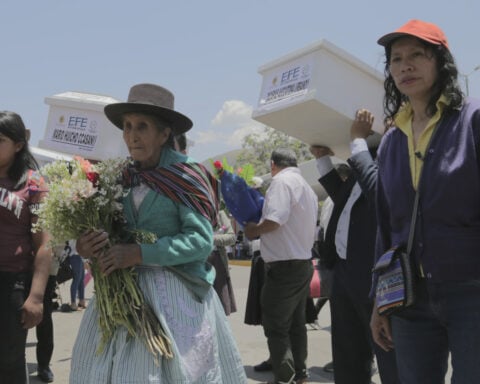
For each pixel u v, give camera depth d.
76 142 4.73
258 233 4.69
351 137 3.40
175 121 2.87
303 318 5.12
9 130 3.28
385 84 2.83
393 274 2.41
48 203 2.63
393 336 2.55
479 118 2.25
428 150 2.33
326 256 3.60
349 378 3.48
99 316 2.65
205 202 2.77
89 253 2.64
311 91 3.31
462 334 2.23
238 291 12.45
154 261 2.62
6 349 3.16
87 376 2.68
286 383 4.82
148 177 2.74
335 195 3.77
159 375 2.54
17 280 3.22
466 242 2.24
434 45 2.43
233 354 2.85
